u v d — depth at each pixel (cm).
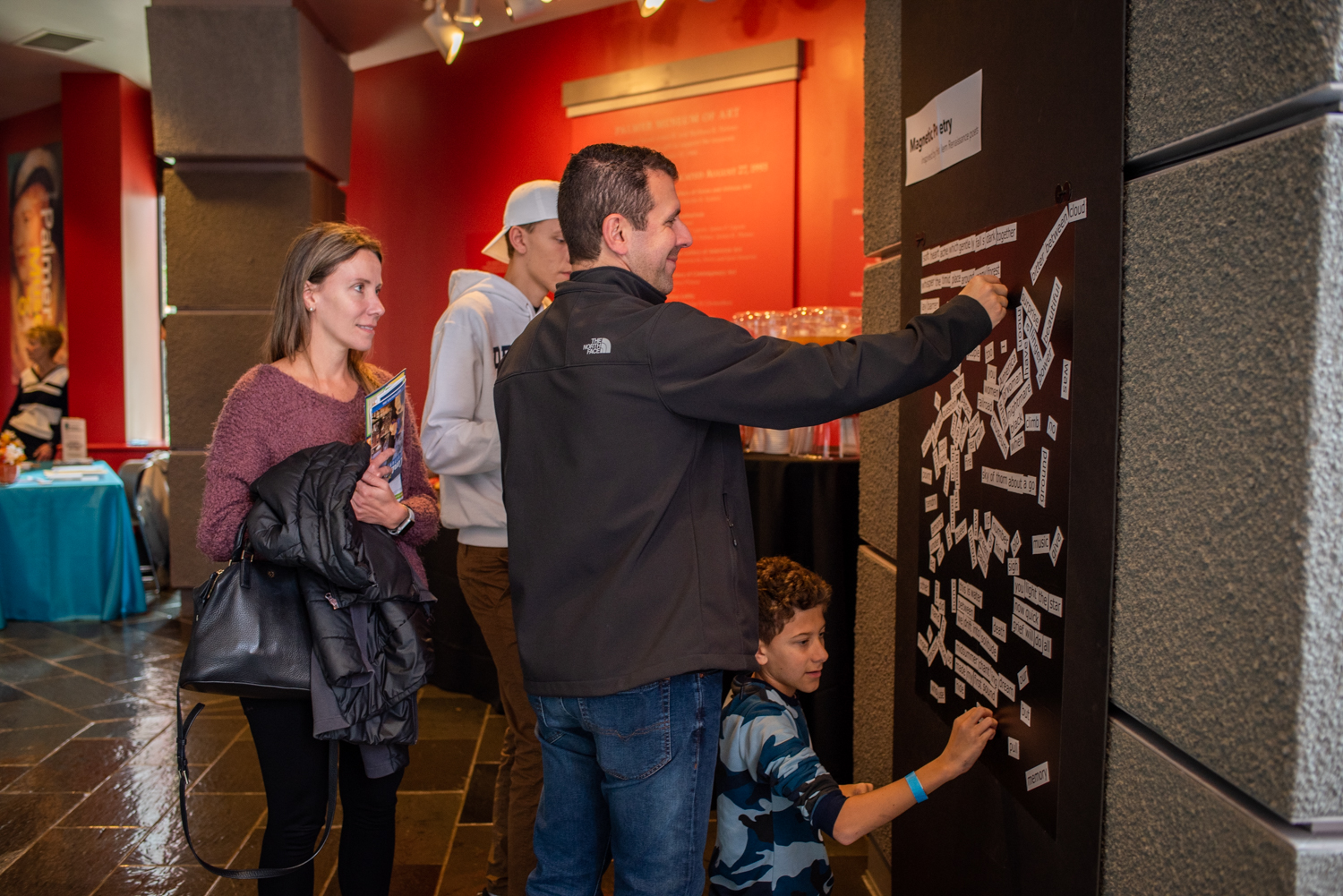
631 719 128
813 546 274
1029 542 127
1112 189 106
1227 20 88
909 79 179
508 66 589
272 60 481
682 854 131
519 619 139
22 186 799
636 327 129
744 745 164
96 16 589
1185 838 95
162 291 753
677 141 521
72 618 518
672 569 128
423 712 376
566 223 143
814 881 167
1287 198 80
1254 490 84
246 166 495
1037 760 125
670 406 127
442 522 229
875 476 224
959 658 155
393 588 170
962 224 151
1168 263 97
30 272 795
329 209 535
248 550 167
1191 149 96
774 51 480
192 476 506
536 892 146
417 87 631
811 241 482
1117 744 108
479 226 611
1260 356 83
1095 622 110
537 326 143
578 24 559
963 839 155
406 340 653
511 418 143
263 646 163
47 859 254
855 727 241
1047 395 121
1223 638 88
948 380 159
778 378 121
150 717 366
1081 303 112
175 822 276
